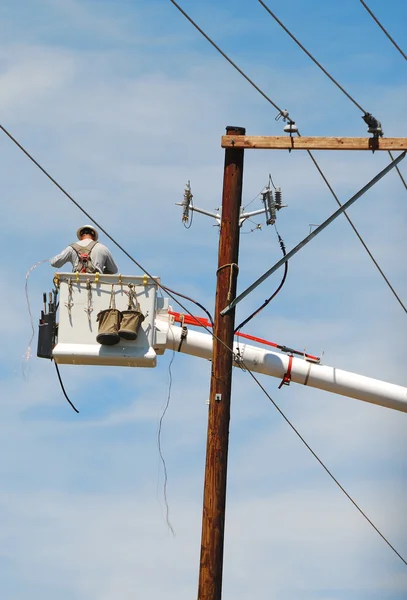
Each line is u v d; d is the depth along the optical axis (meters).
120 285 36.25
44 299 36.31
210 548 33.09
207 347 37.53
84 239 37.31
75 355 35.88
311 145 34.69
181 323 37.75
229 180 35.25
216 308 34.78
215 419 33.97
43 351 36.06
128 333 35.56
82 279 36.28
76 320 36.16
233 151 35.34
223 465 33.69
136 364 36.19
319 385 39.19
